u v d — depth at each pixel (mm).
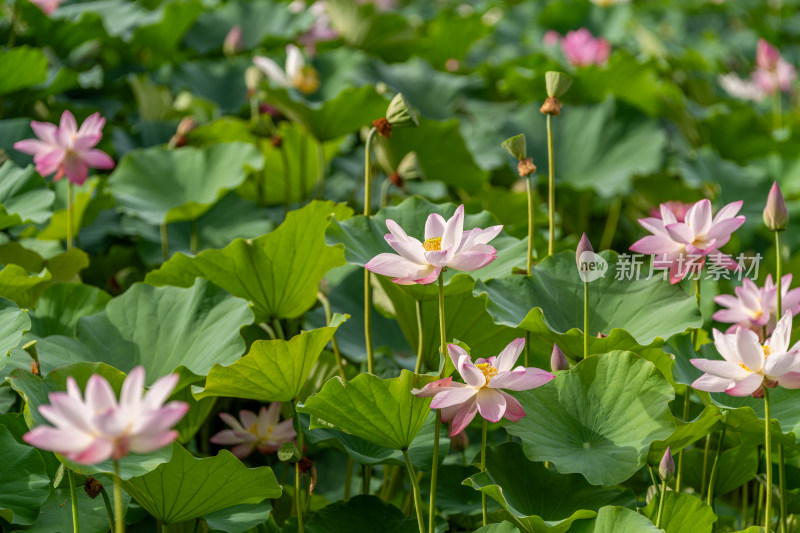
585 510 5371
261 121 6715
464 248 5430
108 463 5344
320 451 6113
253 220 6539
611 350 5621
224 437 5844
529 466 5559
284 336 6113
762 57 9727
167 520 5496
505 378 5352
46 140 5945
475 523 5805
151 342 5770
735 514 6082
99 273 6500
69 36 7375
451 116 8141
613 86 8430
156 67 8422
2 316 5609
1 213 5898
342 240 5727
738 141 8562
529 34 11484
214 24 9094
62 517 5516
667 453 5430
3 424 5535
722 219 5582
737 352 5367
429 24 10609
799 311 5688
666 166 7680
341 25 9641
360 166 7496
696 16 14352
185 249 6492
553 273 5797
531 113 8039
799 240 7047
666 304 5715
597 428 5516
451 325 5852
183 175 6508
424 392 5375
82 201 6258
